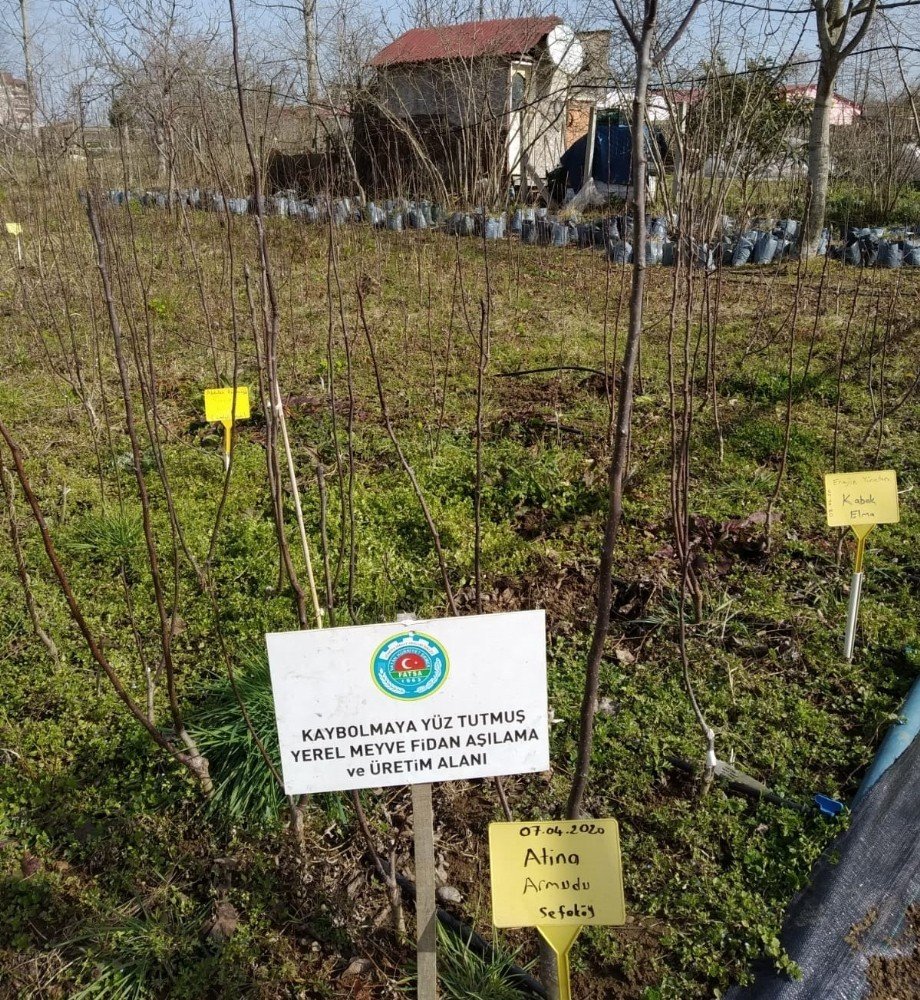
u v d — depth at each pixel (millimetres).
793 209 11914
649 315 8219
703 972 2287
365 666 1742
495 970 2256
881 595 3846
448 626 1730
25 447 5328
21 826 2707
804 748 2961
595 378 6469
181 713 3064
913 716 3051
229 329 7754
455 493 4730
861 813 2684
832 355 6914
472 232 12453
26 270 8578
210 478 4891
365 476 4906
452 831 2729
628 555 4141
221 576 3924
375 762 1823
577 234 12000
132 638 3549
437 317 8180
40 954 2354
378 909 2475
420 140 13562
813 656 3426
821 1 9570
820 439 5391
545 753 1876
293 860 2582
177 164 8617
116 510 4391
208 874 2568
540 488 4621
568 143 19156
